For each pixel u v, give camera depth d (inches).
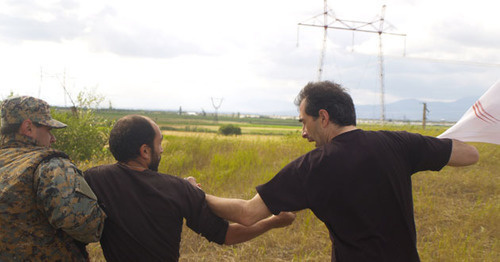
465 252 134.6
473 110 74.5
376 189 61.4
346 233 62.5
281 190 64.6
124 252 65.2
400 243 62.9
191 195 69.6
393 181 62.5
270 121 4798.2
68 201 61.6
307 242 149.3
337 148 63.6
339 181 61.4
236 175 253.1
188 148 338.3
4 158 67.1
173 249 67.4
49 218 62.4
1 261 63.4
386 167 62.2
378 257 61.2
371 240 61.5
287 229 161.5
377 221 61.6
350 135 65.4
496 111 71.8
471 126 73.2
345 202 61.6
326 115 67.4
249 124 3602.4
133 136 68.2
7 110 70.8
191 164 298.0
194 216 69.1
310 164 63.6
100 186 68.0
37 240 64.7
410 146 66.3
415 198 203.3
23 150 68.7
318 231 158.7
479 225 165.5
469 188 227.6
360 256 61.6
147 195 65.8
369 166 61.6
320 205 62.7
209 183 229.8
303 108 70.3
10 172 64.4
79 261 71.0
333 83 70.6
